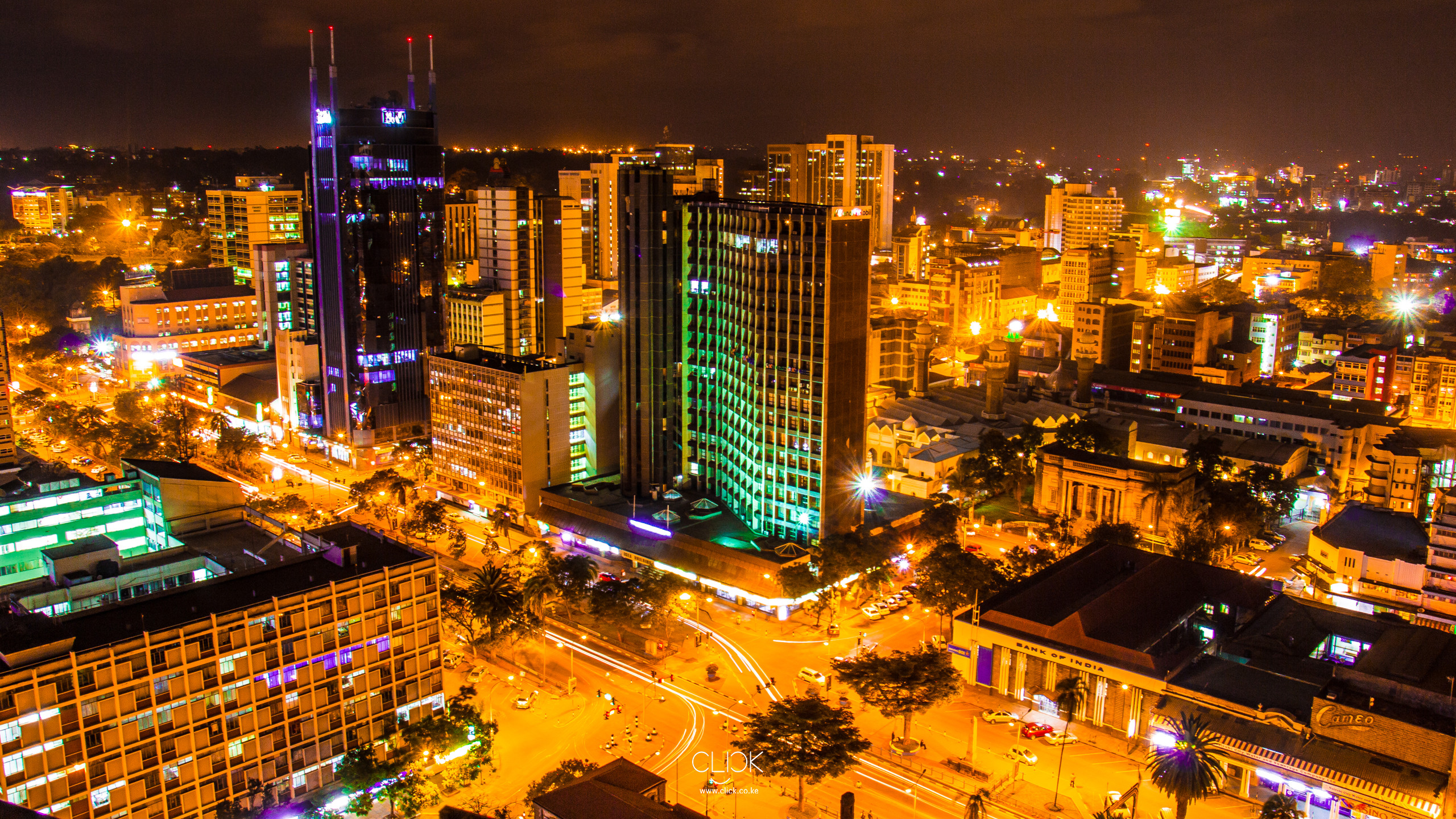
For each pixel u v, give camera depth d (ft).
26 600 562.66
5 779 402.72
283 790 487.61
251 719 473.26
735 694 613.93
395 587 522.88
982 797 509.35
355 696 512.22
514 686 625.82
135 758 437.17
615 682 630.33
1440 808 437.99
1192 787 437.17
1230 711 518.78
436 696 547.90
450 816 414.00
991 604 645.10
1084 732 570.46
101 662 423.23
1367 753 473.67
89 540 638.12
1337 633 619.26
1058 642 587.27
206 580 525.34
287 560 541.75
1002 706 599.16
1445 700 478.59
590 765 498.28
